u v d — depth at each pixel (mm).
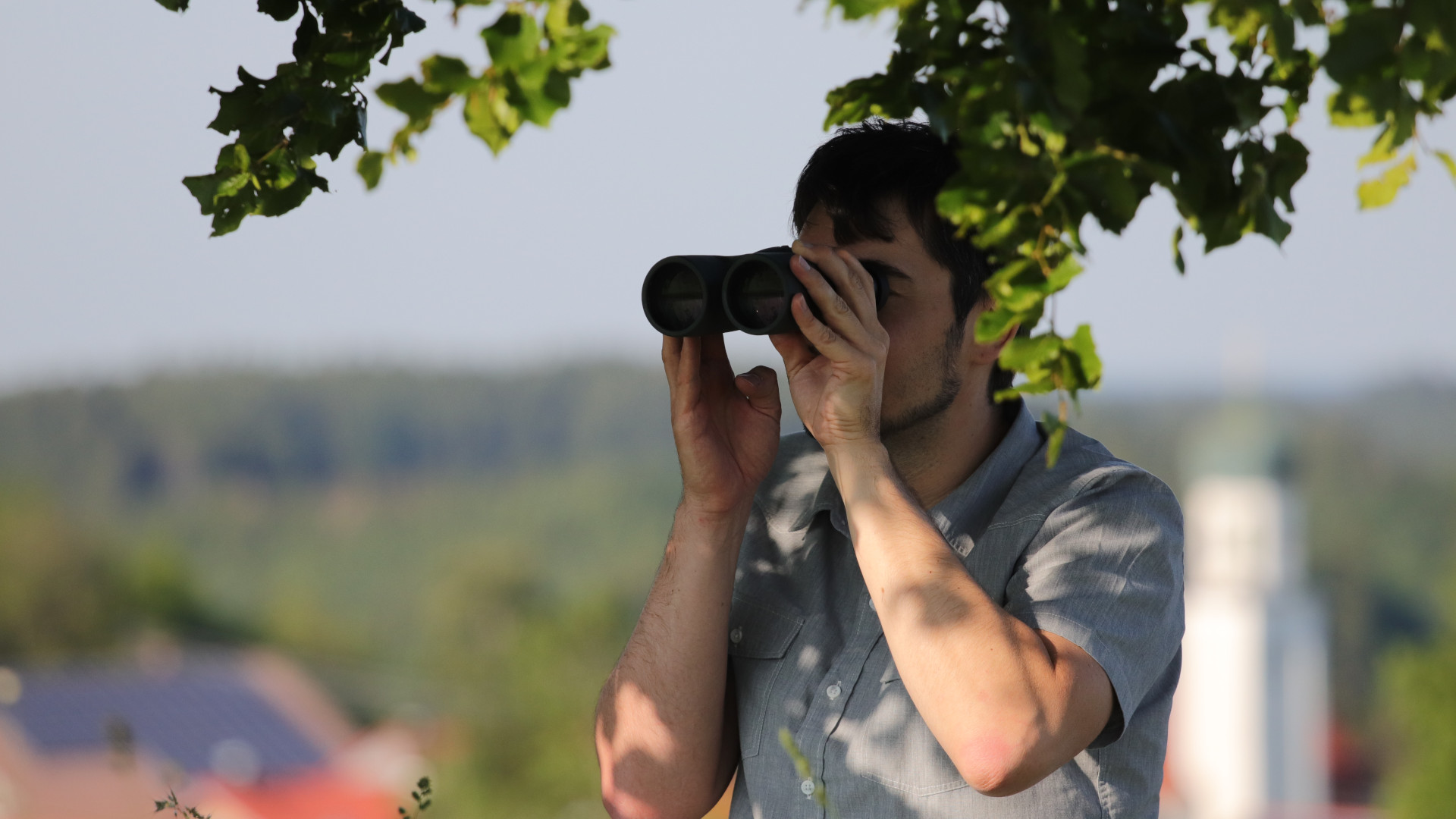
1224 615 123250
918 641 5273
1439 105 4098
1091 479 5980
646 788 6539
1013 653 5219
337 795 117438
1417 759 108875
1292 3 3979
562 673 126000
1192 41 4352
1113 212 4160
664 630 6508
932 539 5473
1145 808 5863
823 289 5570
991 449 6363
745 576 6781
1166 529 5926
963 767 5133
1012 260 4328
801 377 5828
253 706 127875
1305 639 122875
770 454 6637
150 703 121688
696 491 6535
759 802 6266
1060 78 4090
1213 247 4441
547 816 118750
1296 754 121688
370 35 5395
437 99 4363
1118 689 5453
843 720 6039
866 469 5598
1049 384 4312
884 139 5977
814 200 6074
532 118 4414
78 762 98938
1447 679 107750
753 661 6516
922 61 4605
